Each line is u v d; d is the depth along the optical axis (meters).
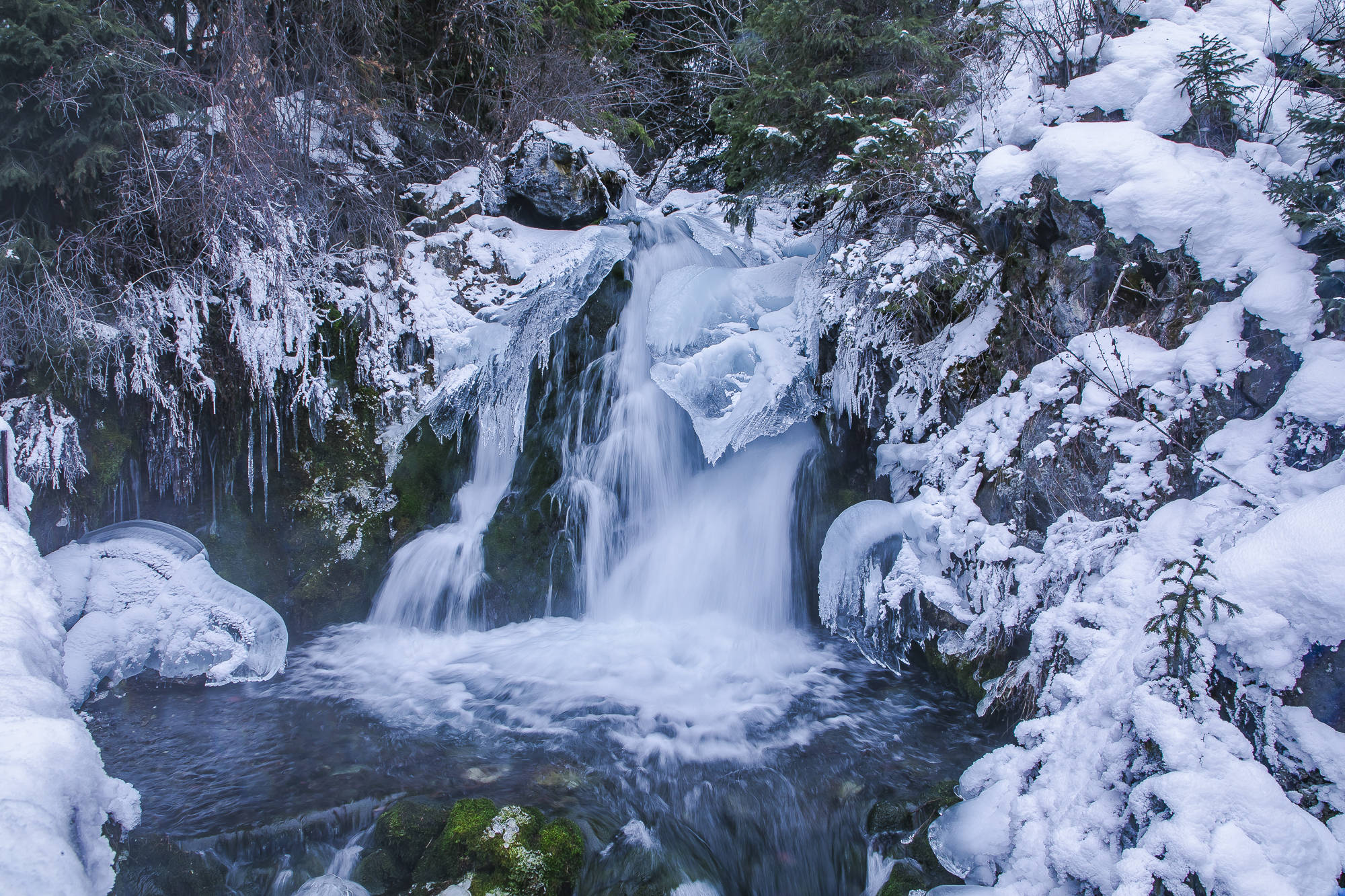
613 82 9.05
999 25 6.28
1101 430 4.41
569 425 6.63
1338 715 2.95
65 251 5.11
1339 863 2.58
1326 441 3.69
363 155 6.93
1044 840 3.10
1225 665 3.14
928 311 5.58
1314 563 3.01
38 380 5.04
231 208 5.54
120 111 5.06
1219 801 2.63
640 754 4.48
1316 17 5.50
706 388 6.08
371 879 3.51
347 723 4.75
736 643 5.95
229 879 3.49
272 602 5.90
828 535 5.74
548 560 6.48
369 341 6.11
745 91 7.09
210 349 5.55
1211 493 3.88
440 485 6.40
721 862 3.81
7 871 2.13
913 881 3.45
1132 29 6.02
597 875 3.56
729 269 6.80
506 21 7.84
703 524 6.57
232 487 5.78
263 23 6.14
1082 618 3.88
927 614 5.17
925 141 5.61
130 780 4.05
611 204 7.37
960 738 4.61
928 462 5.39
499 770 4.27
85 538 5.21
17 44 4.62
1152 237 4.57
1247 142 4.88
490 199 7.05
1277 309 4.01
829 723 4.81
